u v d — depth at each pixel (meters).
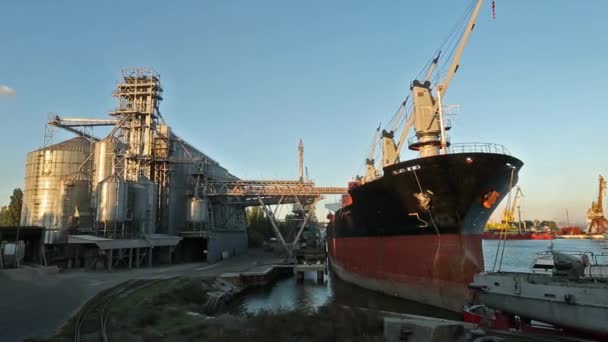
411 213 25.59
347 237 36.75
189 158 59.62
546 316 15.17
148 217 48.25
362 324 16.73
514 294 16.44
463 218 23.61
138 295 24.02
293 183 56.59
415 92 29.77
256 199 68.44
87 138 59.34
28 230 37.50
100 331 15.24
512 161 23.94
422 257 25.34
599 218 113.62
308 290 35.12
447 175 22.95
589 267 17.52
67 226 48.31
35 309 18.77
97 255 39.81
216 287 30.67
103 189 43.03
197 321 18.86
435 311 23.36
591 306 13.92
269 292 34.59
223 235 59.69
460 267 23.36
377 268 29.83
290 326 16.39
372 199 28.12
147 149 52.72
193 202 54.41
